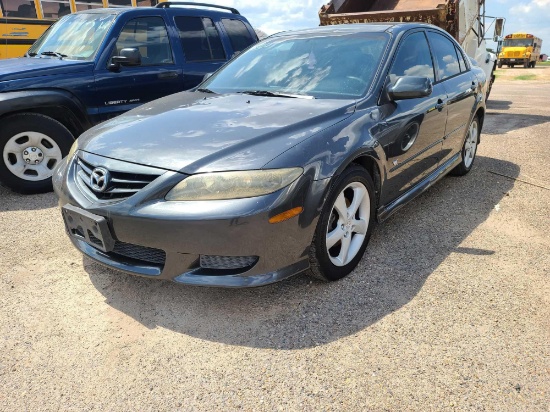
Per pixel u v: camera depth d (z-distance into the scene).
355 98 3.19
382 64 3.40
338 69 3.49
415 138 3.54
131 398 2.06
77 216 2.66
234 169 2.40
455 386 2.08
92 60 4.94
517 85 19.88
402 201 3.56
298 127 2.75
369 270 3.08
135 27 5.32
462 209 4.16
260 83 3.68
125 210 2.46
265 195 2.38
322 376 2.16
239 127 2.77
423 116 3.61
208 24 6.11
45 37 5.81
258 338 2.43
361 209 3.06
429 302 2.71
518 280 2.94
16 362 2.28
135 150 2.64
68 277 3.04
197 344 2.40
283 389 2.09
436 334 2.43
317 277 2.87
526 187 4.76
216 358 2.30
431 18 7.84
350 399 2.03
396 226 3.79
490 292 2.81
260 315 2.62
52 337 2.46
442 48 4.40
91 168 2.74
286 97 3.35
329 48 3.71
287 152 2.52
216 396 2.06
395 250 3.36
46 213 4.18
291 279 2.98
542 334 2.42
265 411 1.98
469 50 9.65
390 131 3.18
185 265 2.48
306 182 2.51
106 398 2.06
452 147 4.46
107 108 5.04
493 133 7.64
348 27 3.97
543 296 2.76
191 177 2.41
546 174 5.20
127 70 5.14
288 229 2.48
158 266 2.59
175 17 5.72
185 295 2.82
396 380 2.13
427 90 3.10
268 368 2.22
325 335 2.45
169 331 2.50
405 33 3.78
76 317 2.63
